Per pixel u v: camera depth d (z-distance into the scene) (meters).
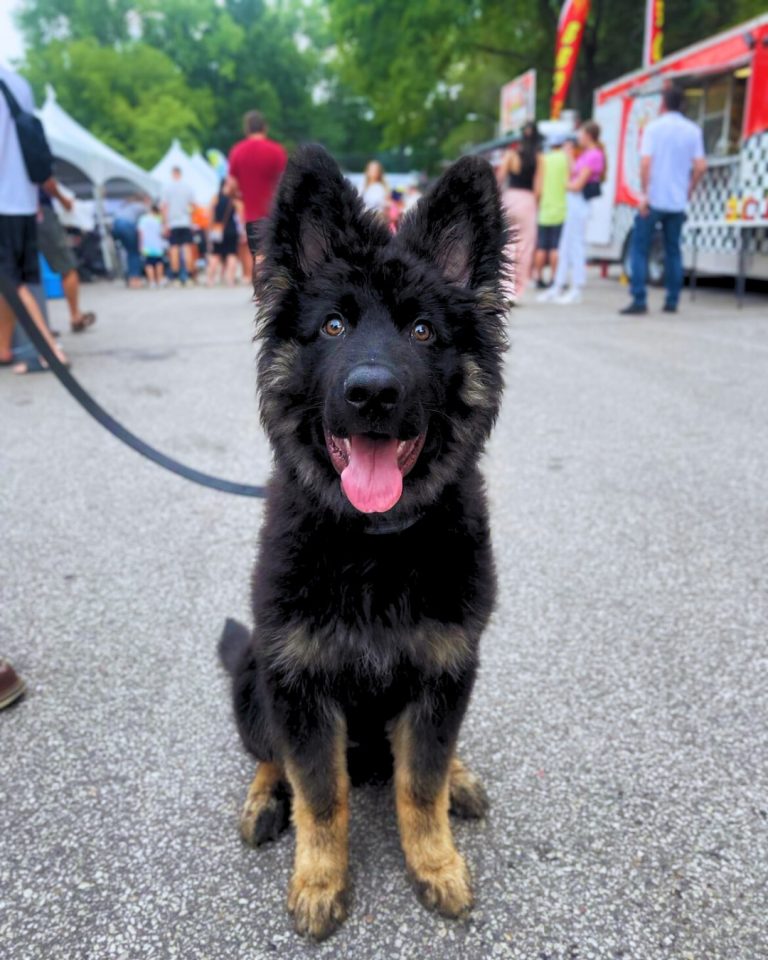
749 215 9.53
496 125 36.31
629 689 2.69
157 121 47.09
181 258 17.75
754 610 3.14
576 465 4.76
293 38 62.94
